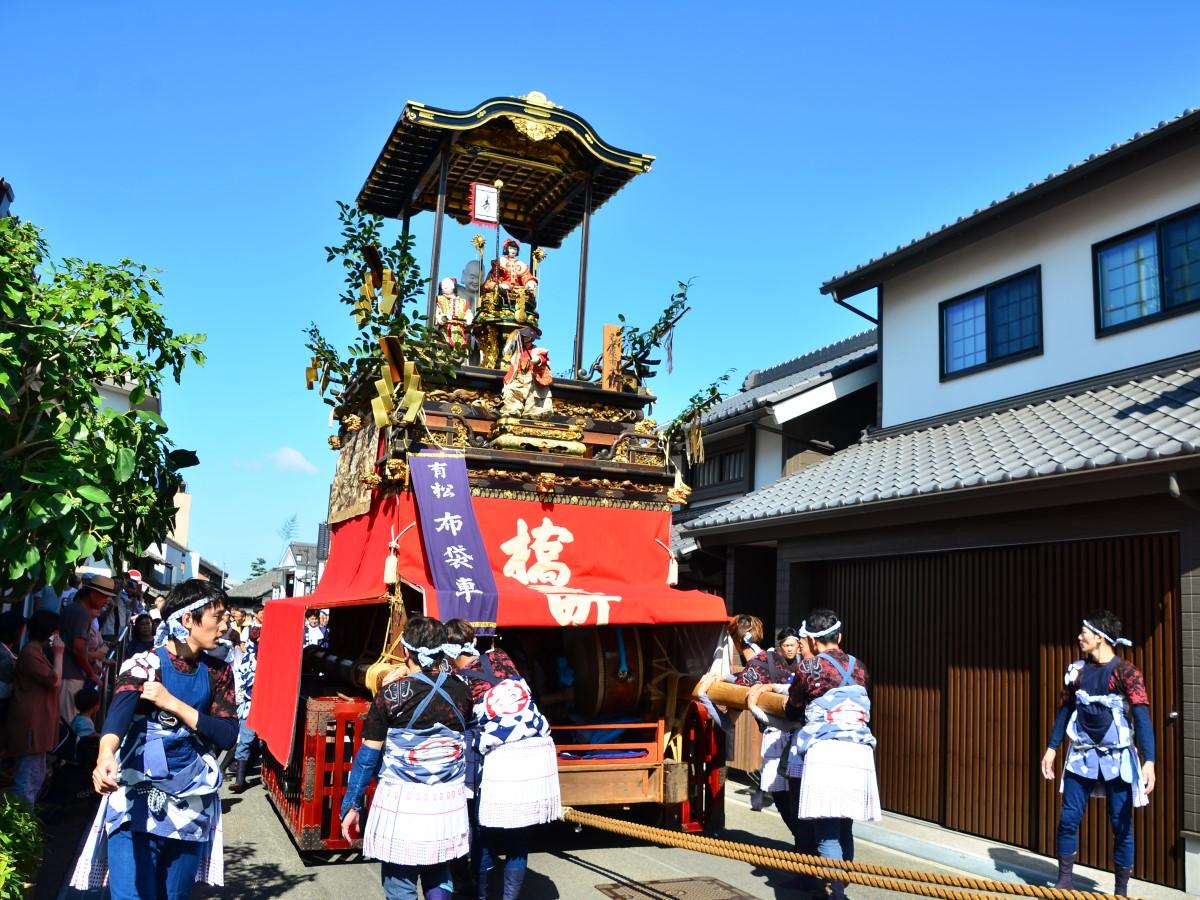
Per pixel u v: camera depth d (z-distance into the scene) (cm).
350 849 701
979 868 746
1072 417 903
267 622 920
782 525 1082
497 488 766
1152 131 898
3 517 492
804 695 612
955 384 1179
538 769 564
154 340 593
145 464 641
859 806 584
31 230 566
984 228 1120
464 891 629
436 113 922
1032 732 811
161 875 427
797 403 1345
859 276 1297
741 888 659
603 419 921
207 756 429
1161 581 723
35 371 544
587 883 663
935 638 930
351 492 914
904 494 863
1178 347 912
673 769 759
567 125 966
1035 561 828
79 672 874
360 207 1130
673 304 947
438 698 480
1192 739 668
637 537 812
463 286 995
